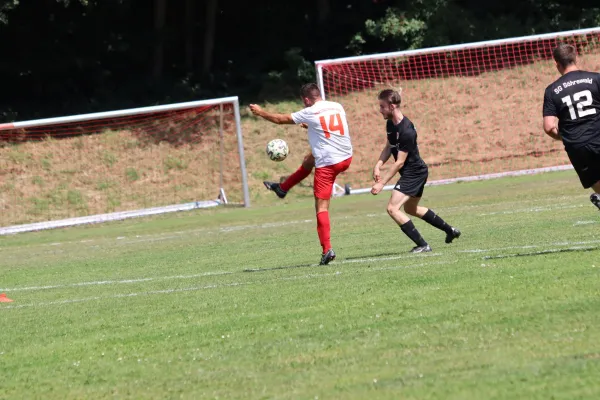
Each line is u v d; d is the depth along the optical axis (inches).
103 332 828.6
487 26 4077.3
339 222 1996.8
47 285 1314.0
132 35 4101.9
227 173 3326.8
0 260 1881.2
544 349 584.1
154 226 2464.3
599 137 935.7
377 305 800.3
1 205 3107.8
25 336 850.8
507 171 3149.6
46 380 658.2
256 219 2374.5
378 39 4244.6
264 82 4067.4
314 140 1193.4
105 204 3144.7
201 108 3634.4
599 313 663.1
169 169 3353.8
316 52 4330.7
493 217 1688.0
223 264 1380.4
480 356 585.6
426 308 759.1
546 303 717.3
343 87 3882.9
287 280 1063.0
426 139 3511.3
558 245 1111.6
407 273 989.8
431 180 3196.4
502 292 788.6
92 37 3932.1
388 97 1203.2
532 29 4104.3
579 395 489.4
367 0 4377.5
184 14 4372.5
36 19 3836.1
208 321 823.1
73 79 3973.9
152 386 606.2
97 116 2785.4
